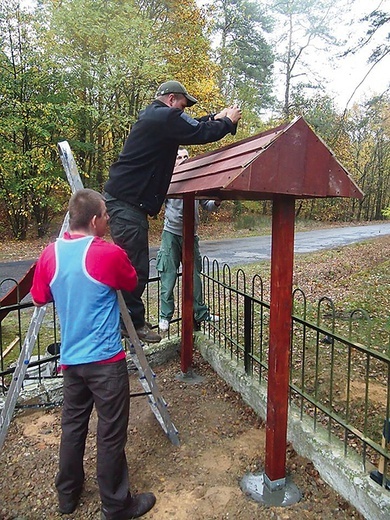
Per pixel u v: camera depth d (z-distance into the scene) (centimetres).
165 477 251
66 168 246
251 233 1791
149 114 249
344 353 438
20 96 1123
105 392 204
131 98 1321
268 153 190
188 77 1384
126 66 1194
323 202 2816
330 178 204
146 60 1207
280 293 221
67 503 222
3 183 1158
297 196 212
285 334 226
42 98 1148
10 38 1088
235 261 1003
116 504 210
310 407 321
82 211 208
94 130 1347
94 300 202
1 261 953
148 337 293
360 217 2992
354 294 702
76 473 220
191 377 385
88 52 1218
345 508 221
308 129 197
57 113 1161
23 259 984
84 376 206
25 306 316
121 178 260
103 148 1418
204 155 320
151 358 410
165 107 248
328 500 228
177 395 352
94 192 215
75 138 1330
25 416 316
